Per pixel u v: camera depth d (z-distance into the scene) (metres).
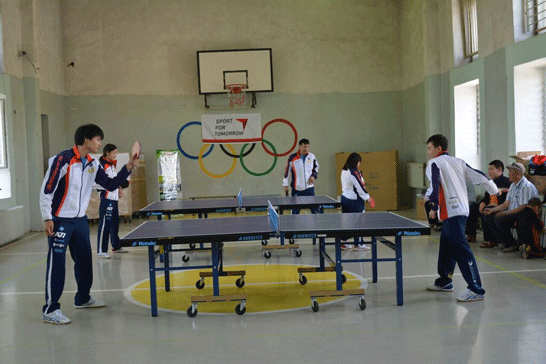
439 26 9.84
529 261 5.78
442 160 4.29
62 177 4.00
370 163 11.29
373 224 4.39
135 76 11.50
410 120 11.32
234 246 7.54
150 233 4.20
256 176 11.73
